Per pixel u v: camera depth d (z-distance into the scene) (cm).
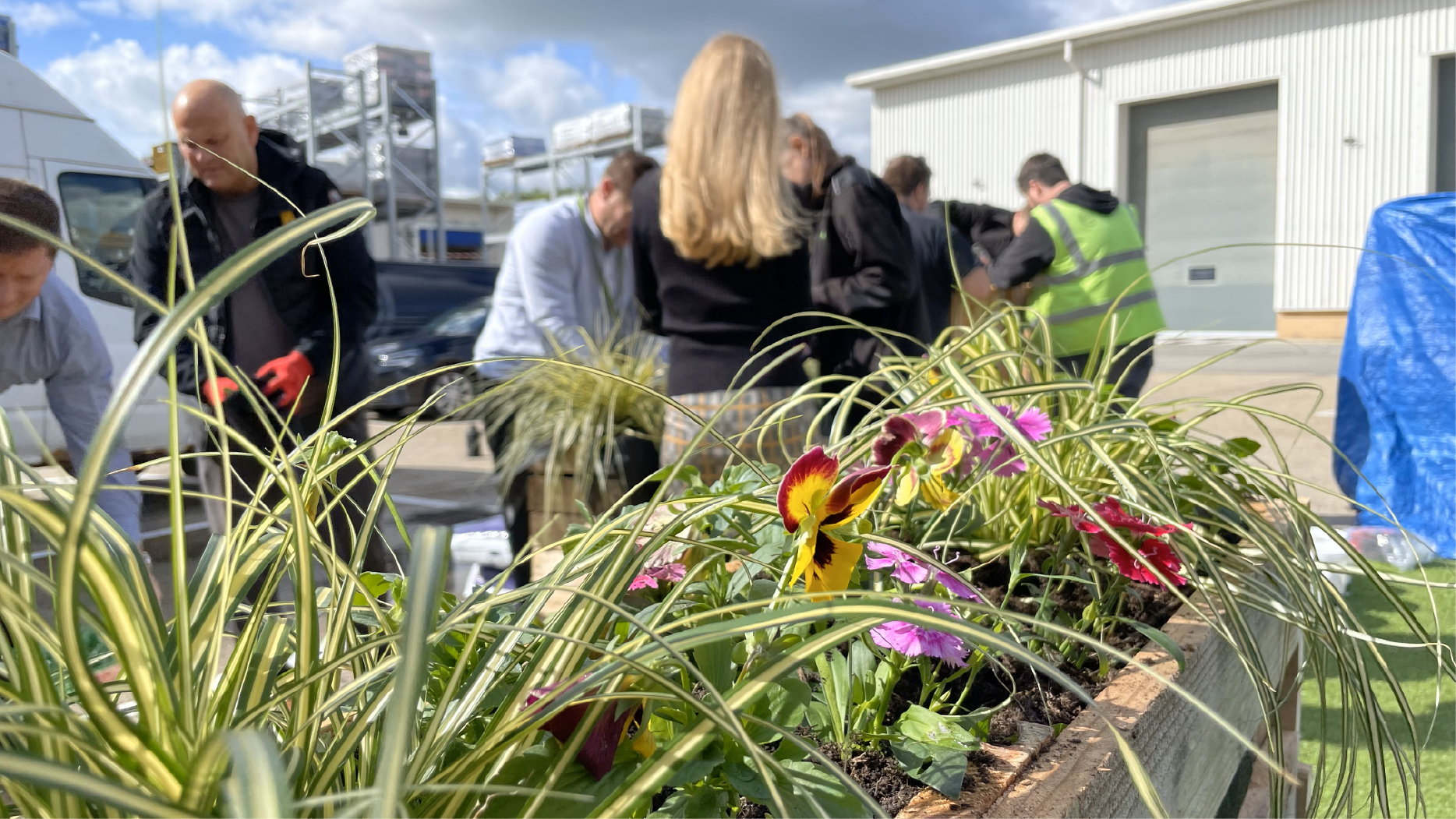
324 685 57
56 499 46
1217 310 1694
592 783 60
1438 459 338
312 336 207
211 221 210
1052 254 292
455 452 785
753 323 197
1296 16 1533
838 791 62
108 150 555
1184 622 115
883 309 233
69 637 35
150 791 42
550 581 65
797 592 75
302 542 53
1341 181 1520
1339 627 103
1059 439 107
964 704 92
